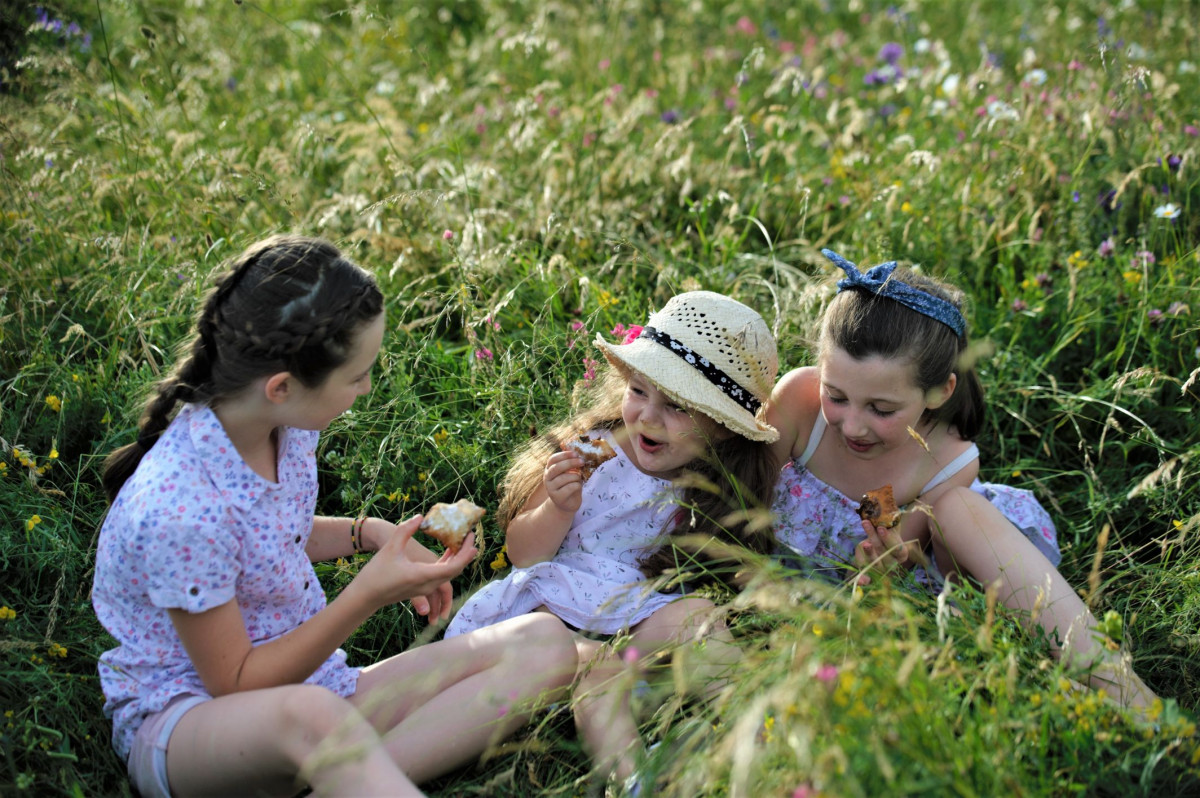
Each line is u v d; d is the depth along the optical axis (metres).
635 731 2.32
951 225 4.13
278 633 2.35
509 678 2.33
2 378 3.25
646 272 4.02
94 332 3.57
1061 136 4.47
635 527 2.79
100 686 2.46
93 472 3.05
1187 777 2.04
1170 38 5.87
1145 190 4.09
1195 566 2.80
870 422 2.61
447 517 2.35
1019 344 3.81
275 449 2.29
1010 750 1.89
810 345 3.28
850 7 7.59
